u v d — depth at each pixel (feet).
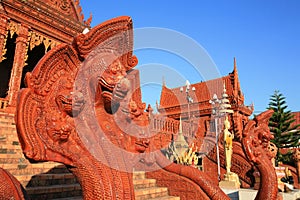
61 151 6.34
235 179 35.35
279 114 98.63
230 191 32.78
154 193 21.22
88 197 6.59
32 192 15.16
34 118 6.08
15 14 41.52
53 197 16.21
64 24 49.29
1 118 31.37
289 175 50.78
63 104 6.54
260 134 14.74
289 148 96.99
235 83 72.59
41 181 17.26
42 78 6.46
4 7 40.09
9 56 55.77
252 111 78.64
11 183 6.86
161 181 23.20
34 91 6.29
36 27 44.65
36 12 44.52
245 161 35.47
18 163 19.72
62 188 16.87
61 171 20.85
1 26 38.81
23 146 5.87
